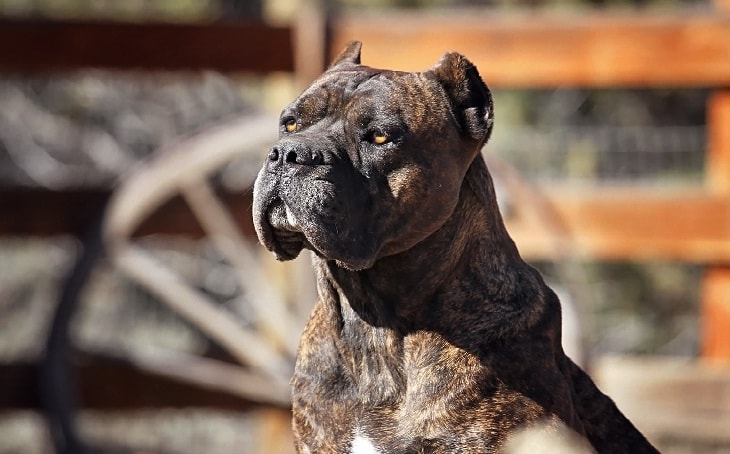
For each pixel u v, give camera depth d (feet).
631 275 62.28
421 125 21.85
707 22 39.22
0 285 65.98
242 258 41.01
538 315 22.34
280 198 21.06
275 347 41.55
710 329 39.60
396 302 22.03
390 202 21.66
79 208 41.16
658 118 63.62
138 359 40.68
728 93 39.47
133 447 60.59
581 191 39.32
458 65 22.38
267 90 48.47
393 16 40.34
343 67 23.58
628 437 23.71
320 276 22.41
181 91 70.95
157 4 67.26
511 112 62.34
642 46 39.40
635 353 63.26
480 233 22.50
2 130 70.59
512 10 64.54
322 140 21.43
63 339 38.93
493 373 21.57
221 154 39.34
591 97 63.26
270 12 49.70
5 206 40.98
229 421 61.41
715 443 37.35
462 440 21.42
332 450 22.15
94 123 71.26
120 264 40.19
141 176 39.96
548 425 21.47
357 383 22.18
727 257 38.83
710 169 41.22
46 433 38.09
